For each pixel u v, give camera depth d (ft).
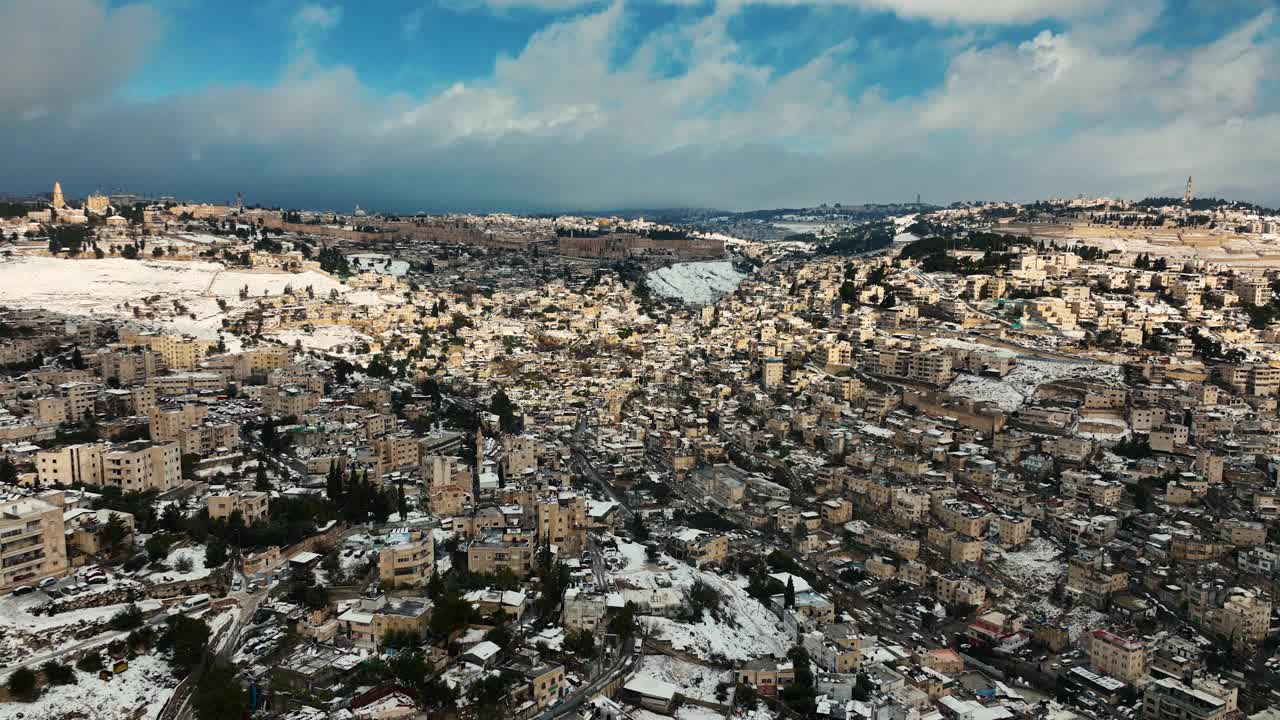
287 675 625.82
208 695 563.89
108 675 611.06
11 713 565.53
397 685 623.36
